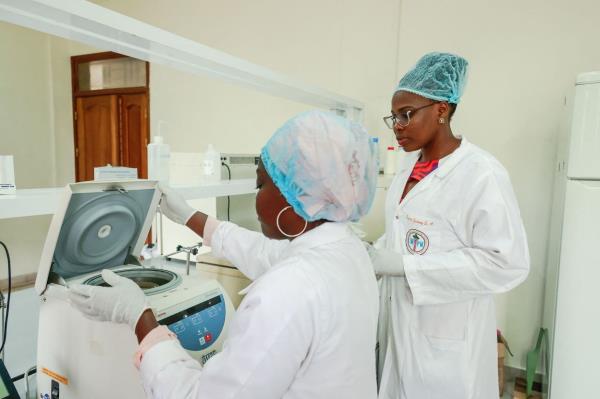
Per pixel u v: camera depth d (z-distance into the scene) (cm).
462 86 127
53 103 407
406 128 125
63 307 89
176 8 340
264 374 58
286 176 70
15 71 376
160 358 67
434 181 126
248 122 319
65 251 91
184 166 176
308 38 289
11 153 379
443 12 242
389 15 259
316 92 163
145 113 370
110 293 78
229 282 164
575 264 157
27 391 105
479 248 113
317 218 74
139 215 106
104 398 84
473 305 123
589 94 151
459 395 121
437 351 123
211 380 61
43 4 72
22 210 76
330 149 69
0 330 178
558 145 213
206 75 129
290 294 60
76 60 404
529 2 220
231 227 124
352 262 72
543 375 223
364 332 70
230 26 318
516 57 225
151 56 107
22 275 380
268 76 132
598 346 156
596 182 153
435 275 114
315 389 64
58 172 419
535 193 227
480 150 124
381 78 266
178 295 96
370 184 76
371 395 74
